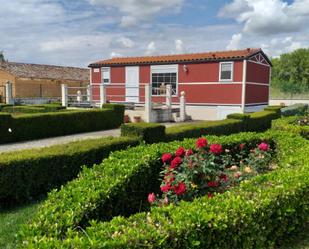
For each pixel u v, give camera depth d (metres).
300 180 3.51
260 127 11.26
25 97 28.27
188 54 19.22
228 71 16.97
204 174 3.78
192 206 2.78
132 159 4.39
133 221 2.55
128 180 3.84
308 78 48.78
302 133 8.20
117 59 21.38
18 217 4.15
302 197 3.44
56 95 30.92
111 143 5.74
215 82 17.34
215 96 17.42
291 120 9.84
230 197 3.04
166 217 2.60
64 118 11.08
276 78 50.72
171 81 18.66
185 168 3.73
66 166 5.09
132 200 4.04
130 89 19.84
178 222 2.46
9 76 28.14
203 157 3.92
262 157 4.98
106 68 20.59
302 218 3.47
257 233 2.95
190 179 3.66
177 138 7.28
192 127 7.87
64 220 2.54
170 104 16.36
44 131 10.46
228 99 17.06
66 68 36.25
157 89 17.55
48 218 2.53
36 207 4.48
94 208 2.98
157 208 2.75
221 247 2.68
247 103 17.08
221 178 3.92
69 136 10.82
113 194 3.45
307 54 49.06
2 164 4.41
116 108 13.18
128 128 6.60
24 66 31.81
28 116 9.98
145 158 4.46
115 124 13.16
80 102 18.22
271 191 3.21
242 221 2.76
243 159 5.61
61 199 2.96
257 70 18.11
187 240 2.43
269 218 3.04
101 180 3.59
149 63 19.09
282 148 5.39
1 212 4.36
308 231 3.70
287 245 3.38
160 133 6.73
